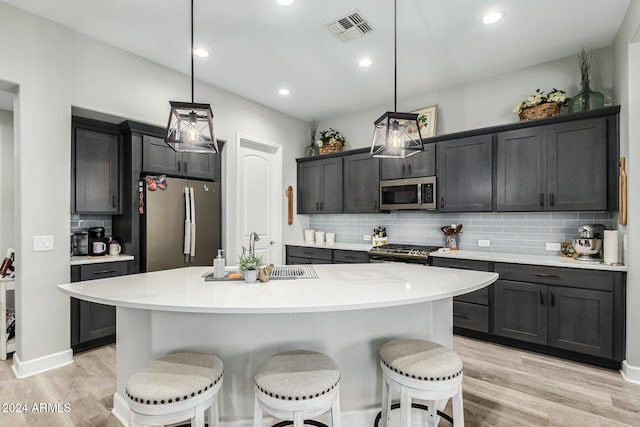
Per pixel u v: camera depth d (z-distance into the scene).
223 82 3.75
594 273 2.63
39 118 2.57
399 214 4.36
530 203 3.12
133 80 3.15
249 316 1.73
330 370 1.44
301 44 2.96
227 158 3.98
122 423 1.94
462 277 2.03
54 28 2.65
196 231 3.60
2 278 2.86
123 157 3.33
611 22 2.63
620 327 2.53
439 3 2.39
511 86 3.51
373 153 2.34
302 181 5.03
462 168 3.54
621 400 2.16
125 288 1.73
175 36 2.85
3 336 2.78
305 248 4.61
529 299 2.93
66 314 2.72
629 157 2.42
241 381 1.74
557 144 2.98
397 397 1.89
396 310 1.87
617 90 2.79
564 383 2.39
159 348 1.72
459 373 1.47
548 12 2.50
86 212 3.11
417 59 3.24
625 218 2.51
